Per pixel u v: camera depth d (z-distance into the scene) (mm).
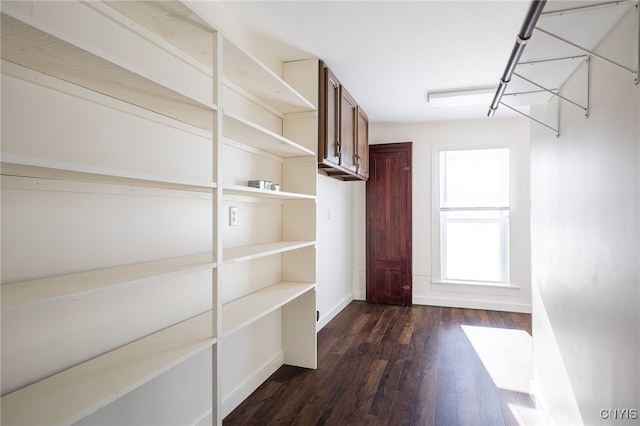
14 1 1047
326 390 2301
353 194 4758
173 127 1617
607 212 1288
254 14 2006
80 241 1231
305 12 1979
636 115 1102
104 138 1306
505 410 2076
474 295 4305
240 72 1872
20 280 1059
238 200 2129
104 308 1312
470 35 2225
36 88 1095
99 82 1164
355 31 2186
